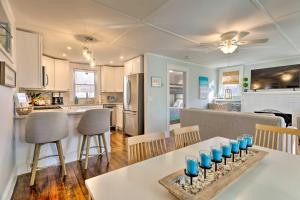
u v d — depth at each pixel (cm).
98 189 85
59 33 288
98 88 603
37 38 282
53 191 197
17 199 182
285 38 316
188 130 182
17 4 198
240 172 97
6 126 186
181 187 81
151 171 105
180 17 233
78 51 402
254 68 565
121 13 221
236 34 287
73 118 290
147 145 144
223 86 651
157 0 192
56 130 222
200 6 204
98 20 241
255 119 256
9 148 200
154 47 376
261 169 108
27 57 271
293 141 200
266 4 199
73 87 552
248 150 135
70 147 288
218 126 309
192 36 306
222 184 84
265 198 78
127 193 81
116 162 285
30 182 211
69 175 237
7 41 196
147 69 430
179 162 119
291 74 479
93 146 301
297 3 196
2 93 169
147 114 436
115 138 451
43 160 261
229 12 219
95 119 261
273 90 526
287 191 83
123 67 599
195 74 580
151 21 245
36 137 208
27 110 246
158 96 459
